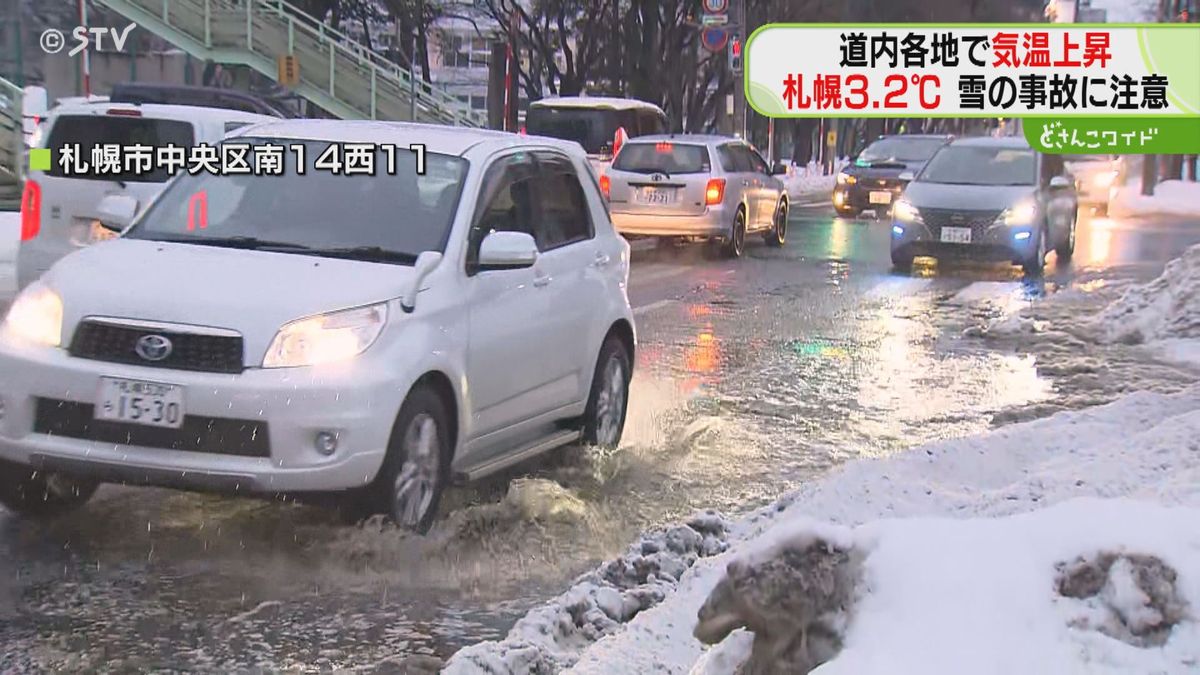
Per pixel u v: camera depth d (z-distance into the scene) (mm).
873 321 14312
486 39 47719
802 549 3223
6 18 35219
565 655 4750
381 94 32469
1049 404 10172
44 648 4973
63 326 5977
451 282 6555
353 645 5109
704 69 48500
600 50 43156
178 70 37188
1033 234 18719
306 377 5801
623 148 21172
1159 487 5375
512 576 5930
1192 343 12750
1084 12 64562
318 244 6707
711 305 15383
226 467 5758
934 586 3029
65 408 5895
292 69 29797
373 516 6047
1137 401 7625
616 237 8422
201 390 5758
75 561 5902
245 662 4918
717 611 3281
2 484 6199
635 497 7320
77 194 11531
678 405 9828
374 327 6039
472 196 6926
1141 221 31297
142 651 4980
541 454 8016
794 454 8438
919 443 8828
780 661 3178
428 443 6320
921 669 2840
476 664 4523
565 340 7543
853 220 30391
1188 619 2904
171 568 5844
